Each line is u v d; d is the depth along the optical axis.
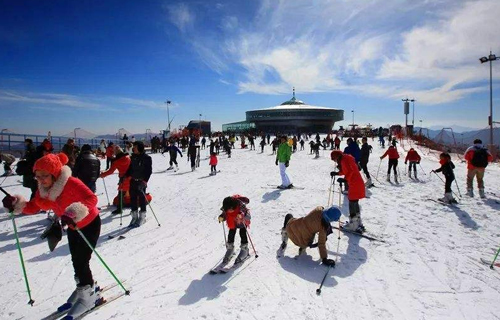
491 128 23.34
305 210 8.52
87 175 6.66
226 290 4.27
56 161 3.39
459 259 5.43
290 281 4.55
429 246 5.99
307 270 4.92
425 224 7.31
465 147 27.77
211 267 4.99
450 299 4.19
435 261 5.33
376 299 4.14
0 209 8.52
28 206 3.55
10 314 3.72
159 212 8.44
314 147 26.42
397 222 7.45
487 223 7.38
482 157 9.66
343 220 7.52
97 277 4.61
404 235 6.57
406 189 11.43
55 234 3.74
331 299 4.11
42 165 3.30
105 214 8.12
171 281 4.51
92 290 3.81
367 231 6.79
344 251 5.70
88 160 6.68
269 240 6.20
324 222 5.00
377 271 4.94
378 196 10.25
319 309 3.88
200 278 4.61
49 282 4.48
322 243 5.05
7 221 7.39
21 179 13.60
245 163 21.53
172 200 9.95
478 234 6.66
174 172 16.94
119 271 4.81
